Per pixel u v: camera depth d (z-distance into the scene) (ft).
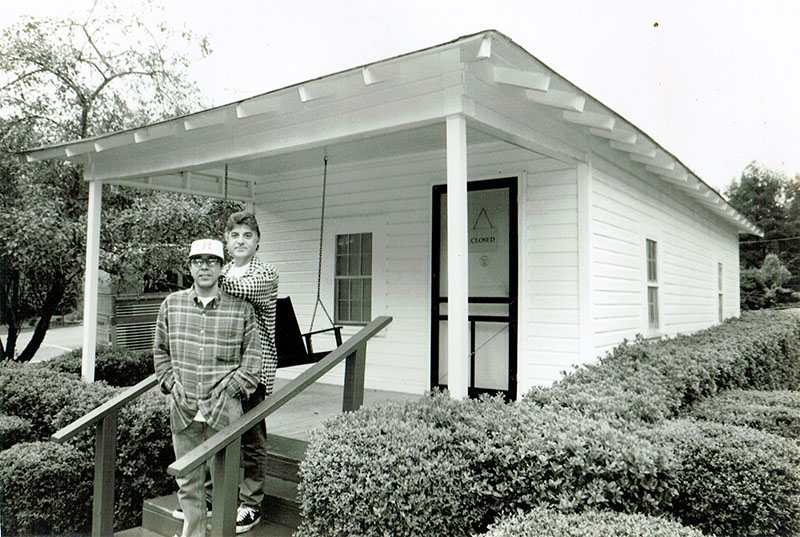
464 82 12.75
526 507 9.57
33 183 29.22
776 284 89.61
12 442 17.08
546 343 19.51
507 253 20.66
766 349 29.12
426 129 17.69
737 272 54.29
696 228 36.14
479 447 9.83
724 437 12.31
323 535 10.00
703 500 11.56
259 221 28.37
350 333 24.56
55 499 14.29
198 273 10.26
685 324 32.22
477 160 21.12
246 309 10.61
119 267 33.73
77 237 29.66
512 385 19.94
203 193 26.45
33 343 32.27
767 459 11.39
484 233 21.17
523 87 13.16
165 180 24.70
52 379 19.43
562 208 19.42
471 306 21.40
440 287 21.93
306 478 10.15
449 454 9.86
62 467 14.37
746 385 24.61
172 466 8.52
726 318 46.52
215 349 10.23
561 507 8.84
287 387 10.43
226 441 9.25
